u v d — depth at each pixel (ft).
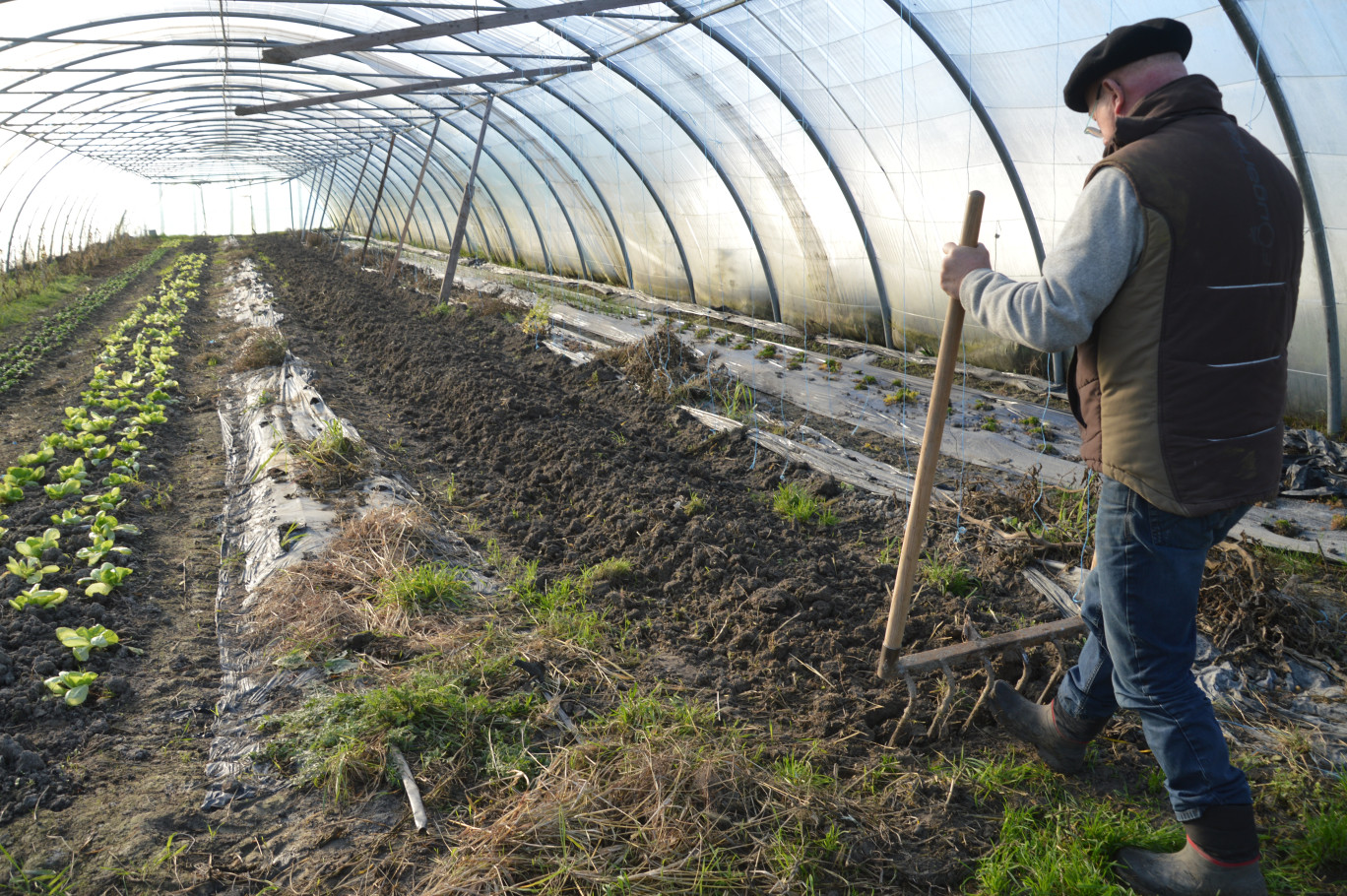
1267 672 10.85
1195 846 6.90
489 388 25.88
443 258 79.92
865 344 32.99
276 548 15.08
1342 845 7.76
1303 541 14.82
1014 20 20.20
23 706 10.17
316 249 94.68
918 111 25.03
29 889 7.61
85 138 59.72
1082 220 6.47
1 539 15.94
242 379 30.32
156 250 101.24
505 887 7.39
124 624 12.75
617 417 24.41
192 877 7.79
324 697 10.38
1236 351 6.24
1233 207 6.12
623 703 10.10
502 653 11.39
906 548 8.59
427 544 15.07
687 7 25.66
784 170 32.45
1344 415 19.98
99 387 28.53
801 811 8.18
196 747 9.87
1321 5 15.76
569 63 35.99
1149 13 18.16
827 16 23.68
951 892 7.63
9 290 51.80
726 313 40.60
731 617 12.52
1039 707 8.98
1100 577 7.13
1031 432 21.72
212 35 38.68
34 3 28.30
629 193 44.19
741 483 18.95
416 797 8.64
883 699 10.27
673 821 8.03
